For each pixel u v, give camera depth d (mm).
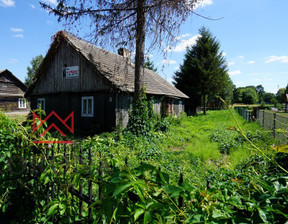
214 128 12305
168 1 7016
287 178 1077
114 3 7426
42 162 2053
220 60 27625
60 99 14688
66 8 7223
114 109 11672
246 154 5516
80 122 13484
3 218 2254
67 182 1657
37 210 2090
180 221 882
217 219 859
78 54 13234
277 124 7988
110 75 12086
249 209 910
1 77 26578
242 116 22688
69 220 1811
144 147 6527
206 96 30016
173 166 4699
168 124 10922
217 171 3732
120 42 8086
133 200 1079
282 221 884
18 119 2424
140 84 9188
